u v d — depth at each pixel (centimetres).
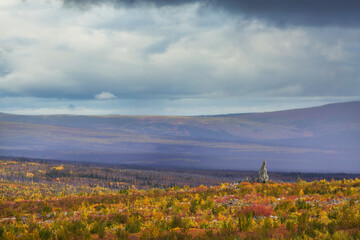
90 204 2998
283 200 2628
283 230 1565
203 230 1706
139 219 2016
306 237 1388
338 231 1415
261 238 1358
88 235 1566
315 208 2131
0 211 2625
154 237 1520
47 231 1652
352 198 2325
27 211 2683
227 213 2189
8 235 1589
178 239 1455
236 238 1406
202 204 2552
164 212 2364
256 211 2062
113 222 1995
